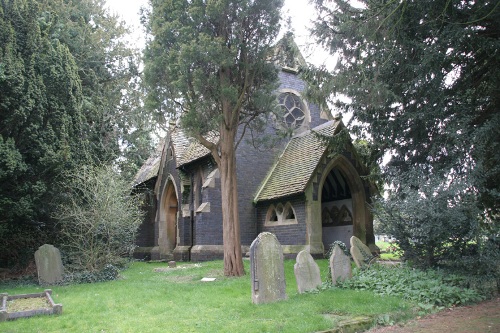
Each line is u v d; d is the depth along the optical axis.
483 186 9.41
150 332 6.01
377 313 6.67
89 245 13.93
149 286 11.00
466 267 8.46
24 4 14.44
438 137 10.16
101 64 23.48
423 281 8.10
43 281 12.33
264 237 8.00
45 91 14.03
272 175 19.53
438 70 9.62
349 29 10.51
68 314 7.65
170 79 12.29
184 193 21.12
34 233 15.46
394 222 9.40
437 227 8.58
